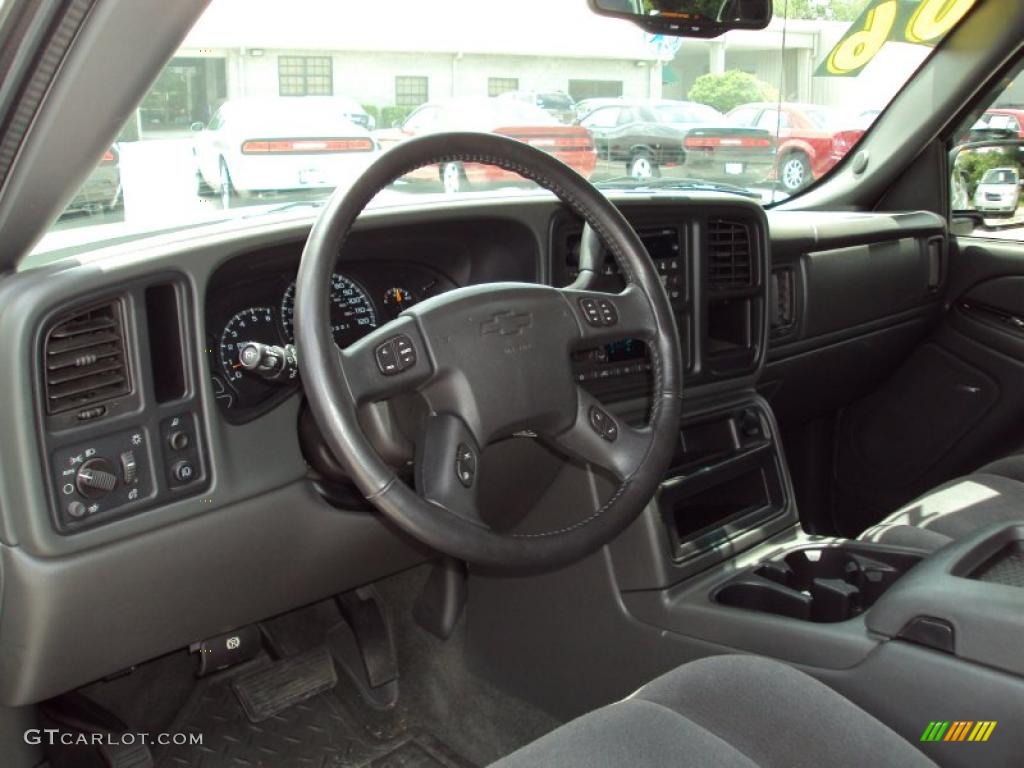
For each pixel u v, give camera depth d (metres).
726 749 1.04
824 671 1.44
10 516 1.29
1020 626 1.21
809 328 2.51
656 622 1.73
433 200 1.69
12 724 1.65
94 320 1.30
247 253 1.44
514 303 1.26
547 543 1.21
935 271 2.84
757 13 2.00
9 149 1.12
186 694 2.03
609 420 1.34
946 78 2.75
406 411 1.25
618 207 1.82
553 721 1.99
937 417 2.88
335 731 1.98
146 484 1.37
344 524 1.64
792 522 2.01
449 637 2.18
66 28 0.98
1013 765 1.23
